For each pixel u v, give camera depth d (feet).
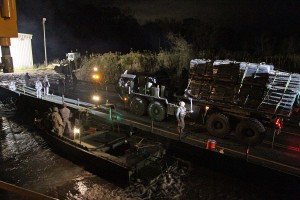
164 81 48.93
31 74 100.32
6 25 7.24
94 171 32.27
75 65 101.50
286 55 81.20
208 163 32.83
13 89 69.82
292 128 43.57
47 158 36.06
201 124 44.93
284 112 34.42
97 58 96.32
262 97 35.88
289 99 34.17
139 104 48.47
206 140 38.52
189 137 39.58
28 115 54.90
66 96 65.41
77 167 33.53
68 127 39.83
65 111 39.52
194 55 84.53
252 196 27.50
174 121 46.70
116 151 36.76
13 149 39.19
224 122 38.29
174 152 35.65
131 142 37.29
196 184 29.55
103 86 76.28
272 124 35.65
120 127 41.09
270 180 28.40
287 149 35.70
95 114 49.80
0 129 47.39
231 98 38.37
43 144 40.73
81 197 27.63
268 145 36.99
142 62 87.56
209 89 40.42
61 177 31.35
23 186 29.73
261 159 32.83
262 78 35.91
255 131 35.60
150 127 43.57
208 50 92.07
